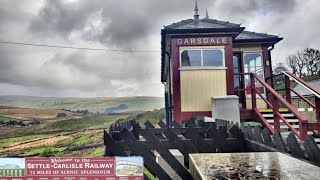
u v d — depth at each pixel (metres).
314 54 49.22
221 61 9.80
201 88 9.73
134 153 4.56
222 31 9.74
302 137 5.57
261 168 2.65
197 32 9.71
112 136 4.60
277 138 4.17
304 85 7.56
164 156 4.72
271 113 9.32
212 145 5.38
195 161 3.03
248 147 5.39
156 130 6.25
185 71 9.77
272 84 11.44
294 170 2.55
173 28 9.66
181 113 9.63
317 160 3.07
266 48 11.61
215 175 2.38
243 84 11.38
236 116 8.65
